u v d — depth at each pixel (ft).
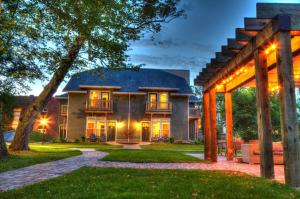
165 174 20.02
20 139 43.01
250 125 73.72
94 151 50.34
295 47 20.29
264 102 18.26
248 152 30.40
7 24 24.54
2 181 17.72
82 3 30.04
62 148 58.23
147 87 94.84
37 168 24.64
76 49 41.96
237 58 23.03
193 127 104.17
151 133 95.35
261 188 14.20
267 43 17.62
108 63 42.34
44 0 29.30
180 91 98.17
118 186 14.82
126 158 34.53
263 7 15.79
